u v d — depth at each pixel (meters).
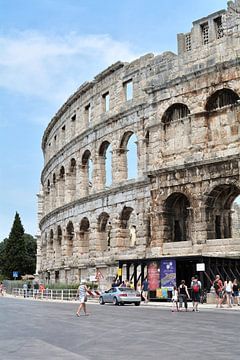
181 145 56.41
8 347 21.06
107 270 67.94
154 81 59.62
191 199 53.75
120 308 46.12
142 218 62.03
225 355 18.38
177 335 24.42
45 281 94.00
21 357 18.42
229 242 49.97
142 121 64.44
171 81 57.44
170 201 56.88
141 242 61.59
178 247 54.34
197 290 42.06
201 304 48.66
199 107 54.38
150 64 61.78
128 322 31.41
